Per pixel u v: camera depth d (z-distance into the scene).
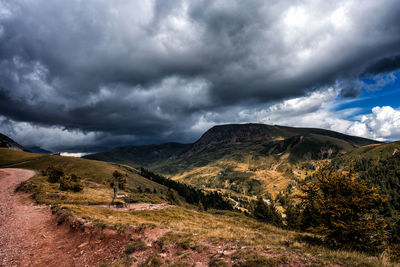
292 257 8.42
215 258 9.34
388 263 7.51
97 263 11.52
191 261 9.64
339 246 10.62
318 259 8.05
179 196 139.25
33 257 12.67
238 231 16.14
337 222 11.20
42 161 107.31
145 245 12.12
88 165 108.62
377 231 10.04
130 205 33.22
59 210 20.81
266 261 8.17
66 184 39.72
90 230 15.12
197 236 12.66
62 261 12.16
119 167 154.00
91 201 31.38
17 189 38.12
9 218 20.62
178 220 21.64
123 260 10.91
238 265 8.38
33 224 18.91
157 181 171.62
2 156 126.12
